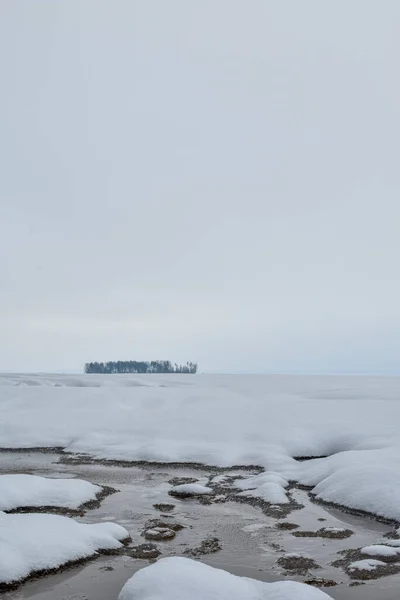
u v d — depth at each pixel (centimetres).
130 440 1384
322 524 725
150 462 1200
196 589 465
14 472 1109
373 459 937
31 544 576
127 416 1584
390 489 784
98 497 885
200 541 656
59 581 525
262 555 604
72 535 619
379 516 744
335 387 2564
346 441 1198
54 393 1897
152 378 3409
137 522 740
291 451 1195
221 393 1912
